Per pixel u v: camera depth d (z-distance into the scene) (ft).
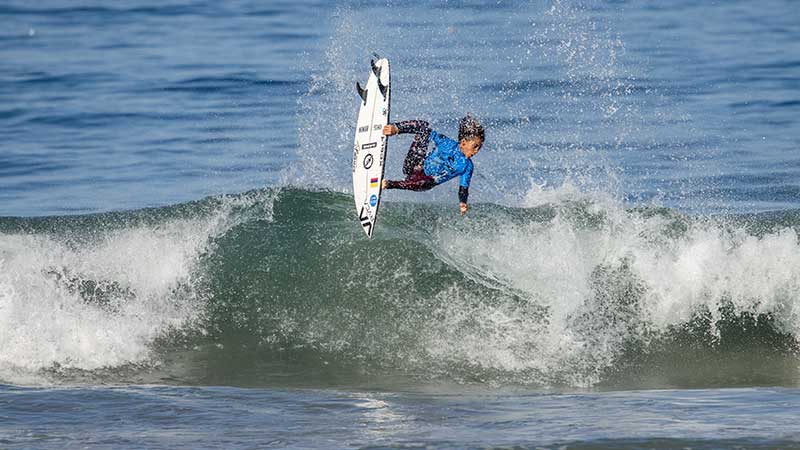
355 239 132.46
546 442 84.12
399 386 110.83
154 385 108.78
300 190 148.46
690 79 278.46
